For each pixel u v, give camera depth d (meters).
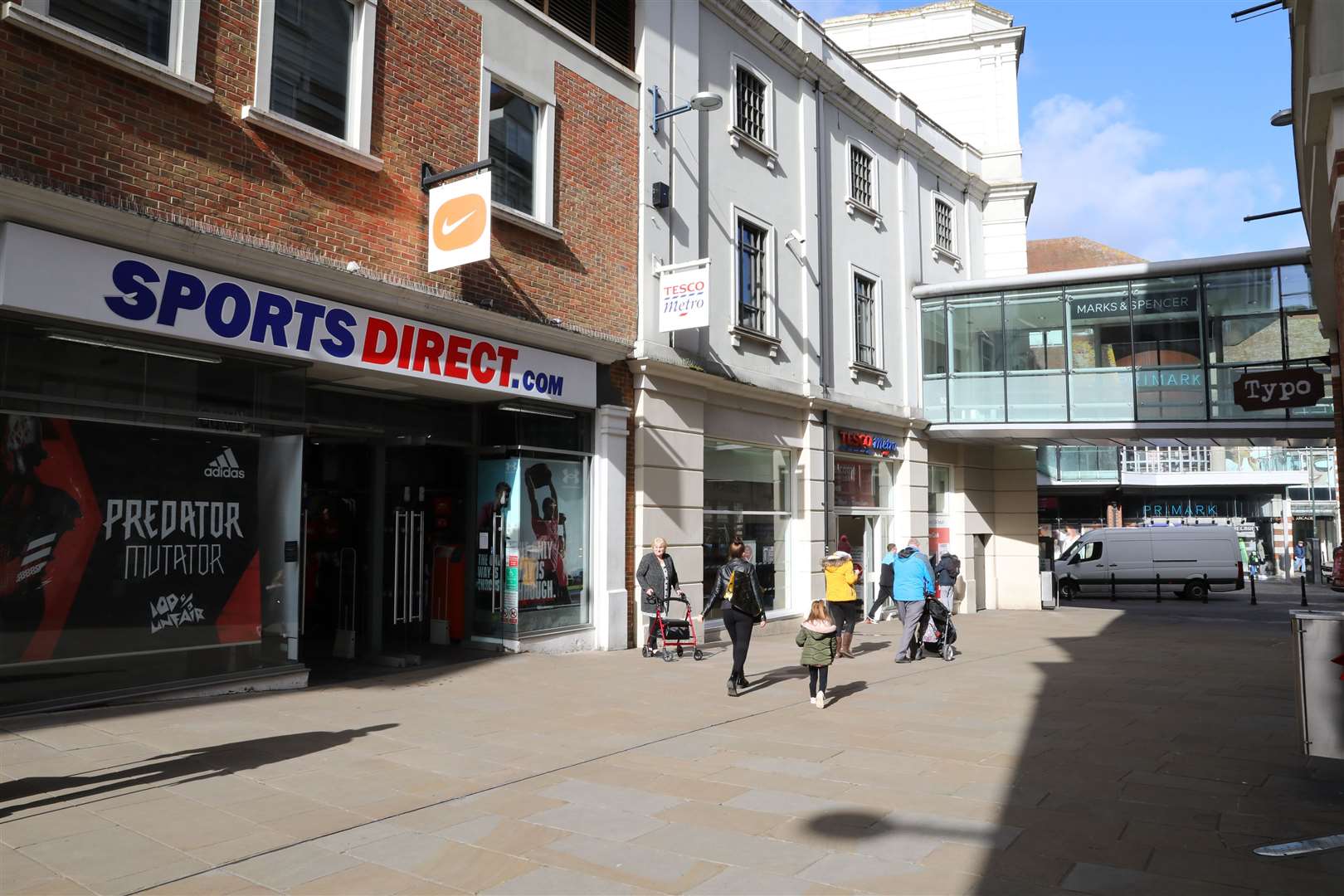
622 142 13.96
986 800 5.91
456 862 4.73
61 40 7.46
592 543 13.27
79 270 7.56
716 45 16.17
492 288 11.59
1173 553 32.12
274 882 4.43
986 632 18.28
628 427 13.78
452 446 12.45
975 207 25.50
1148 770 6.70
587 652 12.81
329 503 12.16
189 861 4.66
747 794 6.02
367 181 10.13
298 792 5.87
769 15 17.61
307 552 12.35
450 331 10.85
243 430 9.09
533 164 12.52
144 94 8.14
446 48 11.20
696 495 14.70
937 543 22.95
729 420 15.95
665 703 9.31
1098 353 20.28
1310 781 6.39
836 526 18.70
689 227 15.09
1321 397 16.70
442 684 10.05
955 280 24.14
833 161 19.44
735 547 10.27
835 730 8.11
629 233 13.96
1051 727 8.30
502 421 12.38
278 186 9.22
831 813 5.61
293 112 9.46
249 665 9.07
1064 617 22.45
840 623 13.76
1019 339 21.03
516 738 7.59
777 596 17.14
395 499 12.63
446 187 10.34
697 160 15.38
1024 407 20.81
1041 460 38.00
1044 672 12.03
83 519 7.89
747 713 8.83
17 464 7.50
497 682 10.26
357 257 9.95
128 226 7.80
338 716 8.17
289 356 9.18
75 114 7.63
